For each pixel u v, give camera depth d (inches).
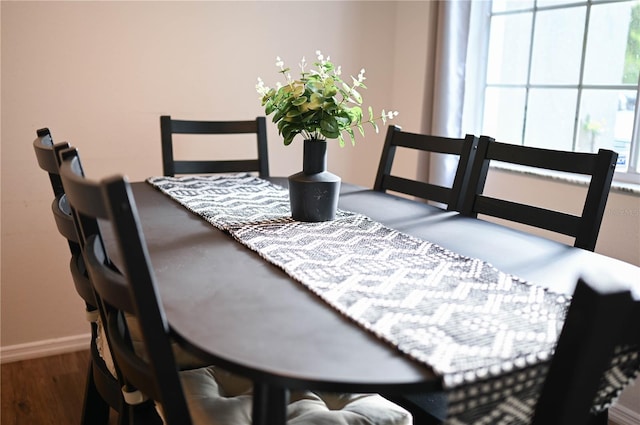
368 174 126.3
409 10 116.7
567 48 97.8
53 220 100.3
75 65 97.2
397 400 57.4
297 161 118.8
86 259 43.7
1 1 90.7
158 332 37.3
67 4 94.8
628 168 89.0
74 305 104.5
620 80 89.9
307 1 112.7
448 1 104.0
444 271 50.3
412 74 118.0
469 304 43.1
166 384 38.5
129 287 36.3
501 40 109.9
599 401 41.2
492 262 53.7
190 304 42.8
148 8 100.6
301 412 50.0
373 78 122.2
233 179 91.4
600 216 63.5
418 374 33.5
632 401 82.6
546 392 35.6
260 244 56.9
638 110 86.7
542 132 103.7
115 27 98.8
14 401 88.2
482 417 34.8
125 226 34.4
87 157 101.0
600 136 93.9
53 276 102.0
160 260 52.6
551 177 93.4
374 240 59.3
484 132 115.1
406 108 120.6
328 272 49.3
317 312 41.7
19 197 97.3
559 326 39.7
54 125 97.6
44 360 101.7
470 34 110.3
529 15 103.7
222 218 66.6
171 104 105.4
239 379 55.4
